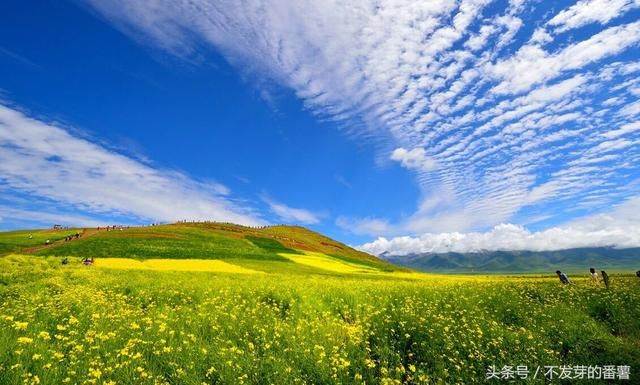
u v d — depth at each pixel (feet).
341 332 39.14
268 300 54.75
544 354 34.91
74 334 32.24
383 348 35.91
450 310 49.55
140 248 254.68
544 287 69.51
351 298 56.24
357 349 34.96
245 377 26.68
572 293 62.03
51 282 65.82
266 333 37.04
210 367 28.12
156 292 59.16
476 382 30.48
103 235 306.96
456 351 34.24
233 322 40.52
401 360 34.55
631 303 54.29
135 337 32.24
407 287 70.38
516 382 30.12
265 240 395.34
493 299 56.08
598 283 81.35
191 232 365.40
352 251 577.43
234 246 316.19
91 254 228.43
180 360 28.48
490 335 38.91
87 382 24.16
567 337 39.45
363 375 30.32
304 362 29.96
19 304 43.65
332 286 71.56
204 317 41.37
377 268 383.86
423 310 47.62
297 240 487.20
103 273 94.89
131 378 25.18
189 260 220.64
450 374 31.65
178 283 69.77
